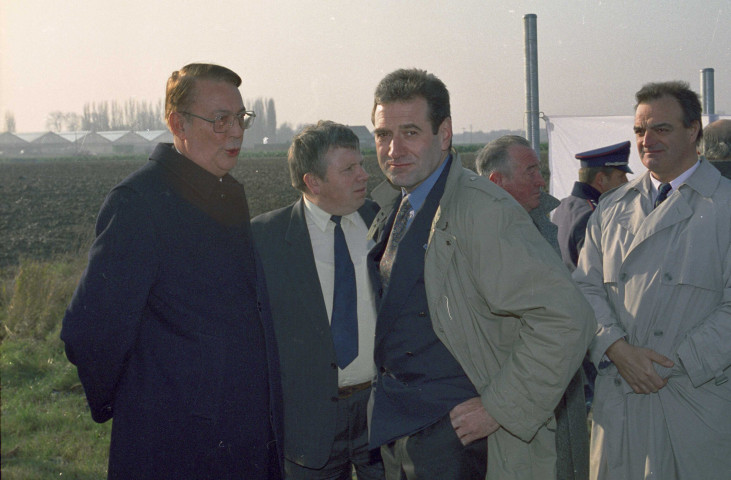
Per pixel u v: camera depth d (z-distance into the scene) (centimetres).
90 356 172
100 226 179
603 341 231
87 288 171
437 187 189
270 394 201
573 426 216
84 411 440
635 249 232
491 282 171
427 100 182
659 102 228
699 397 218
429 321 186
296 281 226
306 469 231
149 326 183
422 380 187
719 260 217
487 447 186
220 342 187
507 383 171
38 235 1431
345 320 228
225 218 198
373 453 236
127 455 180
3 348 563
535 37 506
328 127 230
